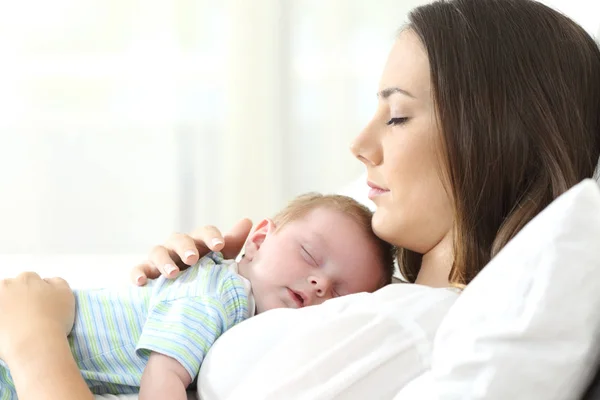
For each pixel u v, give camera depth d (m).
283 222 1.17
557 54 0.97
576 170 0.94
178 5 2.67
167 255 1.12
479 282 0.69
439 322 0.80
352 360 0.78
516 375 0.63
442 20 0.99
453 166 0.94
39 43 2.63
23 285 1.00
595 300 0.63
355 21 2.75
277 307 1.10
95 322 1.02
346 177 2.78
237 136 2.74
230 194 2.75
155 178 2.72
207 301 1.00
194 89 2.71
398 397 0.73
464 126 0.94
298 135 2.78
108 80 2.67
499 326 0.64
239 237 1.26
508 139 0.93
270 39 2.72
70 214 2.70
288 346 0.82
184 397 0.91
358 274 1.13
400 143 0.98
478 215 0.94
